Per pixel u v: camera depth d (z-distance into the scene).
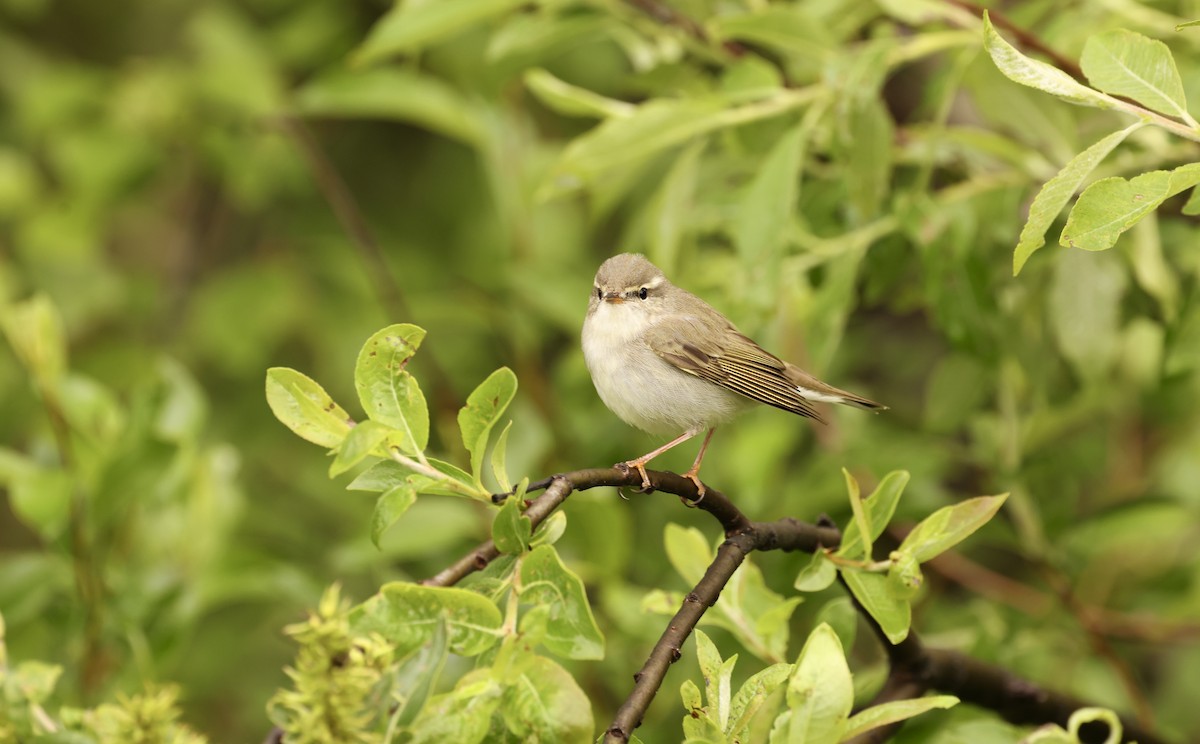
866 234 9.48
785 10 8.80
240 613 13.24
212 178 15.80
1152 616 11.26
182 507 10.27
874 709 5.61
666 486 6.30
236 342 14.67
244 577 10.49
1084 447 11.84
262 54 14.49
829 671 5.36
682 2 10.30
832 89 8.66
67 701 9.07
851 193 8.67
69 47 16.56
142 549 10.17
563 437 12.25
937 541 6.21
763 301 8.45
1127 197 5.59
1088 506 12.36
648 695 5.60
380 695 4.91
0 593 9.36
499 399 5.62
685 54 10.49
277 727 5.51
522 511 5.66
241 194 14.82
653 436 11.12
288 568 10.64
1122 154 9.25
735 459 11.61
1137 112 5.78
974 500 6.23
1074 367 10.35
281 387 5.60
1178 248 10.01
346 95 12.01
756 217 8.54
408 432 5.58
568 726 5.20
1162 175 5.57
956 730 7.49
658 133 8.88
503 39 9.94
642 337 10.23
